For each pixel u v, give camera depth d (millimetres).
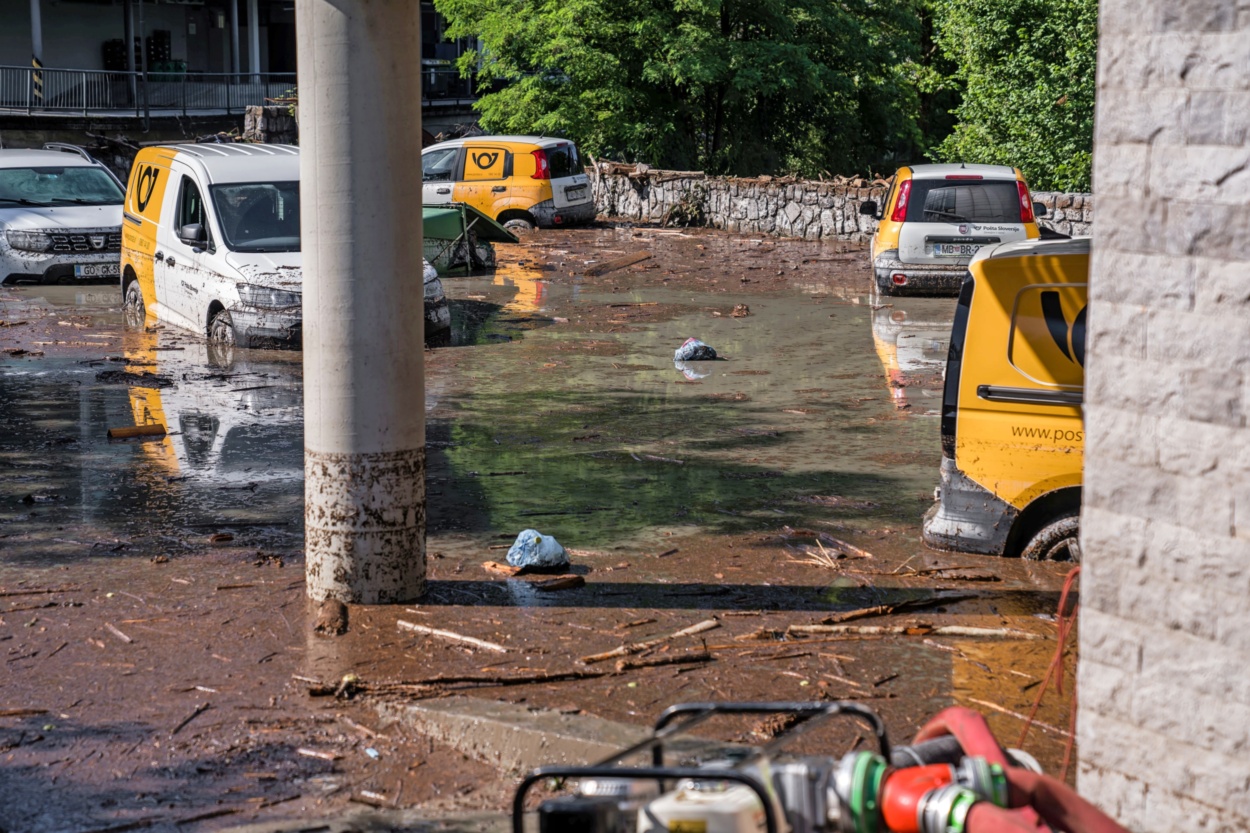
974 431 7168
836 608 6547
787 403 11789
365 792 4695
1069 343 6910
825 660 5820
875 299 18438
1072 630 6141
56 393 11992
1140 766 3527
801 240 26172
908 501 8633
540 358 14023
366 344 6371
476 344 14891
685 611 6520
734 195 27562
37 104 39719
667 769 2873
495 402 11836
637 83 36250
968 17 27625
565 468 9547
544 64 35250
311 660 5859
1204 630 3361
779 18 35875
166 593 6766
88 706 5387
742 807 2824
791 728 5055
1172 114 3318
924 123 45469
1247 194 3189
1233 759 3324
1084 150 26922
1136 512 3484
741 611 6504
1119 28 3402
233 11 46562
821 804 2926
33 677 5676
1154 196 3373
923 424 10945
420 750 5062
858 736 4961
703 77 33750
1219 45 3209
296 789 4711
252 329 14141
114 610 6512
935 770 2971
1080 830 2902
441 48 57219
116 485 8992
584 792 3094
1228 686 3320
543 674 5602
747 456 9906
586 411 11461
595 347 14711
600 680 5590
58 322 15969
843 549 7555
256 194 15078
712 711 3260
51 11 45562
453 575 7094
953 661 5801
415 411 6562
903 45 38719
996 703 5320
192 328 15070
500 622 6340
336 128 6160
